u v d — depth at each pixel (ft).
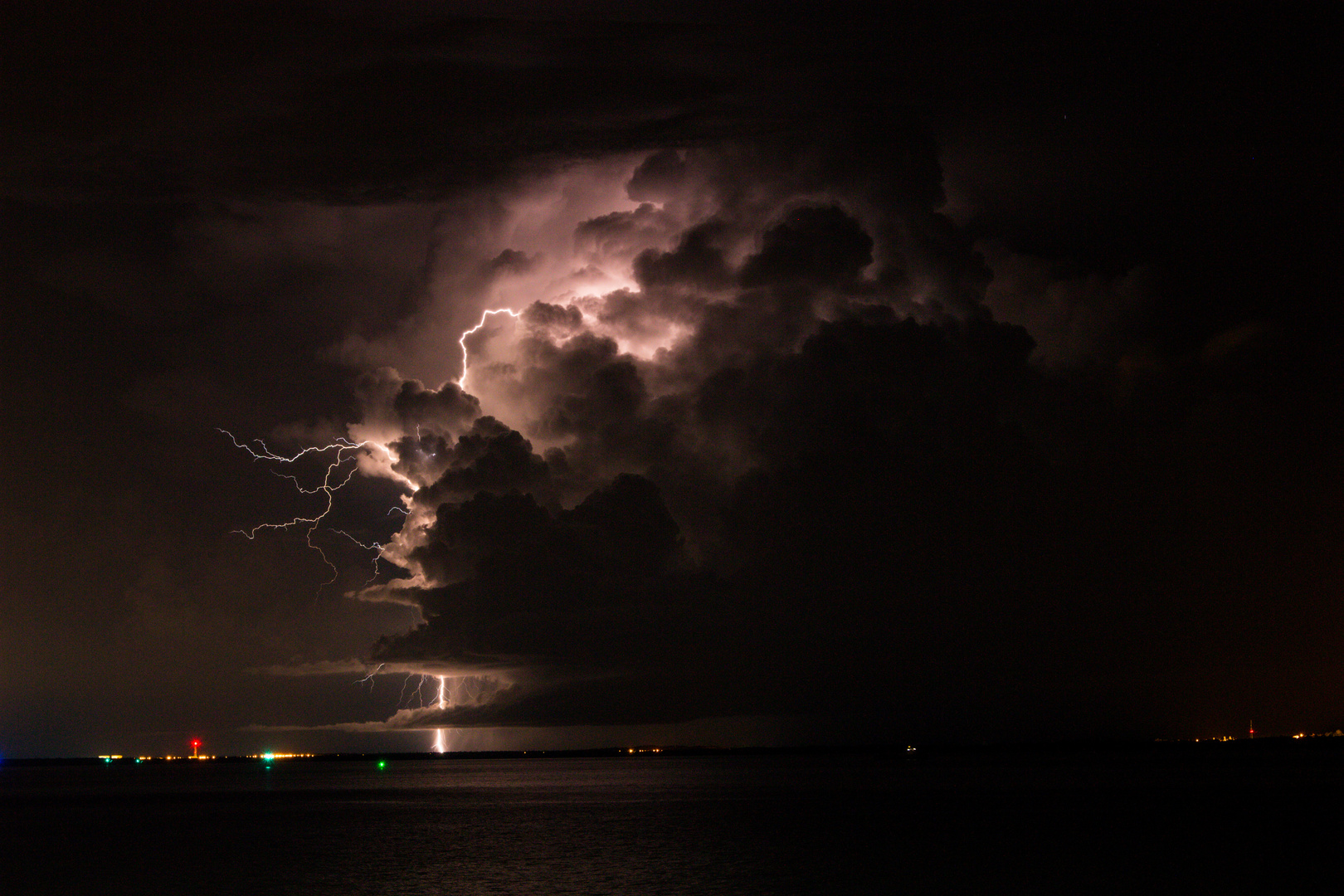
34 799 401.29
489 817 282.56
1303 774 457.27
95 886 162.09
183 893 155.53
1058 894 144.36
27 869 180.65
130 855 200.85
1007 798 326.24
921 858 180.65
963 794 354.33
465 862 185.37
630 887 155.94
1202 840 199.62
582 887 156.46
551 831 239.09
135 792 456.86
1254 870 161.17
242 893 155.02
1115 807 278.26
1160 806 281.74
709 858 185.88
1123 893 144.36
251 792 448.65
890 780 486.38
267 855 197.88
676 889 153.79
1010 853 184.75
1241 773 473.26
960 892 147.02
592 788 451.53
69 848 212.84
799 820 258.78
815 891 149.69
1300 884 149.79
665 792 403.34
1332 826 222.07
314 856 196.03
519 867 177.88
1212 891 144.97
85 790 487.61
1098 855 180.65
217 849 209.56
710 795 378.12
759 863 178.09
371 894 153.17
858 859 181.06
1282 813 253.24
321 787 498.28
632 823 257.75
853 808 294.66
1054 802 301.84
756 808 301.43
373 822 271.28
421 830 245.45
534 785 502.38
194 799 393.70
